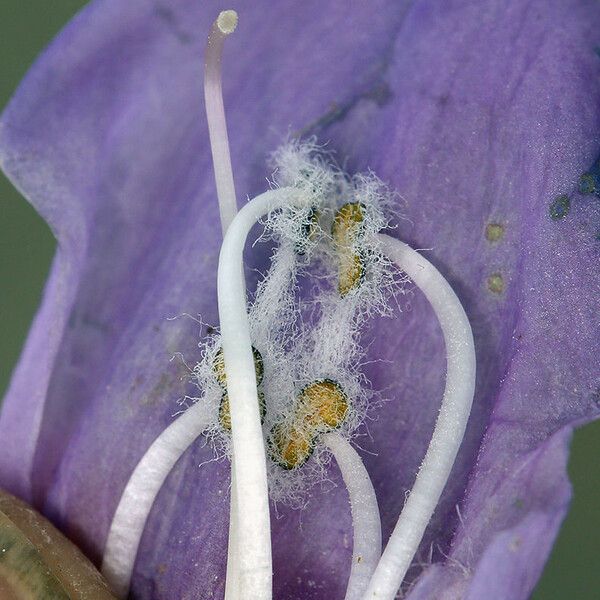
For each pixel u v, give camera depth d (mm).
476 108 51
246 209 51
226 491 53
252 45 53
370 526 50
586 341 49
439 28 51
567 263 49
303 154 53
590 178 49
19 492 55
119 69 53
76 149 54
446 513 51
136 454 54
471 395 50
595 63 49
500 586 45
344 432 52
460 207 52
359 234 52
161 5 52
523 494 46
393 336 52
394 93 52
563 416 48
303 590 52
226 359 49
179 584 53
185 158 54
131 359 54
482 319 51
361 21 52
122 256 54
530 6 50
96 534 54
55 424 54
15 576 50
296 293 53
